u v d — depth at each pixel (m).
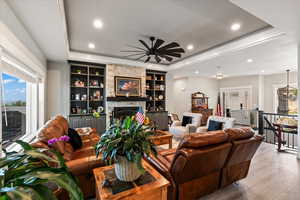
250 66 5.55
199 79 8.44
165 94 6.68
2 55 1.77
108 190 1.32
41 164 0.82
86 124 4.87
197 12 2.49
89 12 2.50
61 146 2.05
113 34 3.35
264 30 3.05
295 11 2.00
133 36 3.45
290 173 2.62
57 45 3.25
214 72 6.78
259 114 5.45
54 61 4.57
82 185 1.77
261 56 4.17
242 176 2.27
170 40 3.66
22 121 2.86
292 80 6.68
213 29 3.11
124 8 2.39
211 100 8.95
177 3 2.27
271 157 3.36
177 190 1.71
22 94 2.84
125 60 5.33
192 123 4.62
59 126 2.46
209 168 1.82
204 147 1.68
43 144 1.72
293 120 3.90
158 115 6.23
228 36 3.46
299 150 3.27
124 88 5.43
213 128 4.00
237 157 2.01
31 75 3.02
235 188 2.20
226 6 2.34
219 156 1.79
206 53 4.44
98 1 2.22
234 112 7.93
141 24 2.90
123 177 1.41
